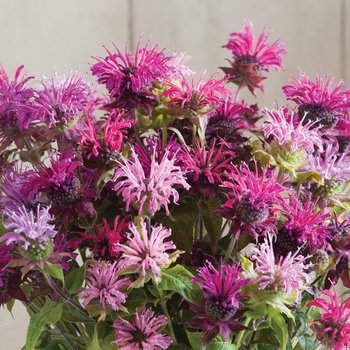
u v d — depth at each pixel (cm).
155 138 108
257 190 101
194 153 107
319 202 108
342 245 105
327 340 105
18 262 100
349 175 108
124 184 102
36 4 154
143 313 103
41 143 105
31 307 111
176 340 106
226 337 98
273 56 120
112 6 161
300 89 111
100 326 104
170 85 107
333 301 105
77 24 158
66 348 112
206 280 99
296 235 104
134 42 166
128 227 102
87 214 103
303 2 175
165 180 101
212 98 107
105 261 102
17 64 154
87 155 104
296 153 106
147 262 100
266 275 101
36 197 103
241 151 107
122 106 106
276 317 102
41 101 104
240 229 101
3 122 106
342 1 178
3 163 110
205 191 104
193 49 170
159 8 166
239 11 172
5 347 164
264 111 107
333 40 179
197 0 169
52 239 101
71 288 101
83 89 106
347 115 113
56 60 157
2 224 104
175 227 106
